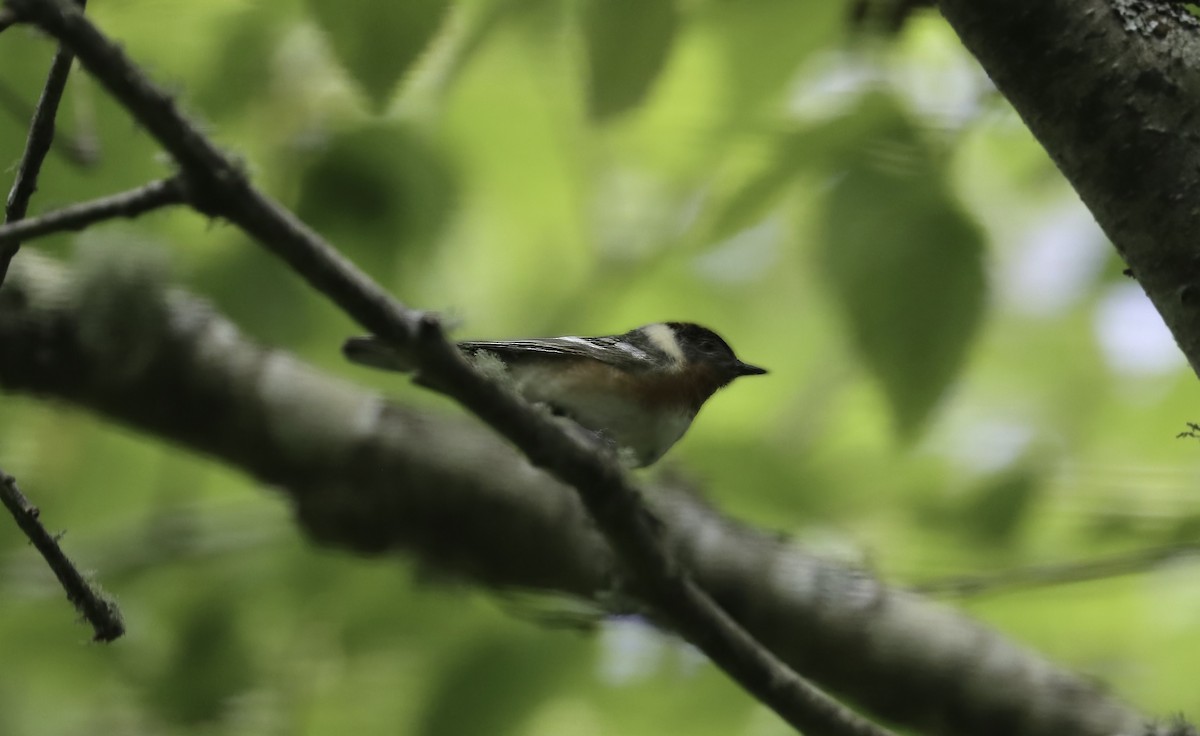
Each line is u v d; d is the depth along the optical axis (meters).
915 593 9.26
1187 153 5.64
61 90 5.55
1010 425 10.57
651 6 7.12
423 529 9.42
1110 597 10.37
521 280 10.62
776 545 9.43
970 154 9.03
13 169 6.08
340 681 9.77
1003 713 8.88
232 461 9.64
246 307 8.90
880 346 7.62
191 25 8.66
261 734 9.76
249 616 9.94
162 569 10.12
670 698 9.45
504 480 9.34
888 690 9.05
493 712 8.89
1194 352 5.59
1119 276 10.60
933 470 10.18
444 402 10.66
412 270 8.89
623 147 9.58
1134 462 10.44
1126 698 9.73
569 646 9.09
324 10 7.08
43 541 5.95
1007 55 5.96
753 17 7.73
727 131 8.27
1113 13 5.81
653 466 10.43
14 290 9.16
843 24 7.85
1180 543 9.68
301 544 9.94
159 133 4.96
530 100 9.34
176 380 9.35
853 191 7.76
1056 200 10.45
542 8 8.12
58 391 9.39
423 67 7.96
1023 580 9.12
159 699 9.87
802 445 10.35
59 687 10.10
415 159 8.89
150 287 9.18
